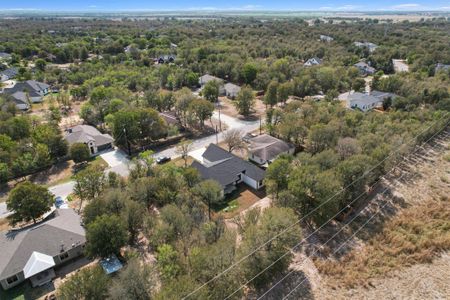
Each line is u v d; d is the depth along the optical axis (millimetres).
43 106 89812
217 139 65562
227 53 136875
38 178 51094
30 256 30953
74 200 44344
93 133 63125
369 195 45219
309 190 37281
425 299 30125
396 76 91188
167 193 39000
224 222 36812
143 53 147500
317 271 32844
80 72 113188
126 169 53469
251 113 81375
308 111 65562
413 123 59812
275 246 30031
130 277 25719
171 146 62656
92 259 31750
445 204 43688
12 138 60438
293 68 111312
